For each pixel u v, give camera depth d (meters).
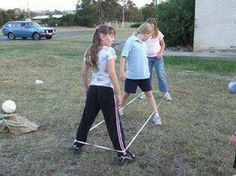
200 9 10.61
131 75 3.63
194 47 10.85
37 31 17.27
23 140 3.15
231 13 10.38
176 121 3.80
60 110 4.07
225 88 5.57
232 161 2.86
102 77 2.67
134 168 2.69
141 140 3.23
